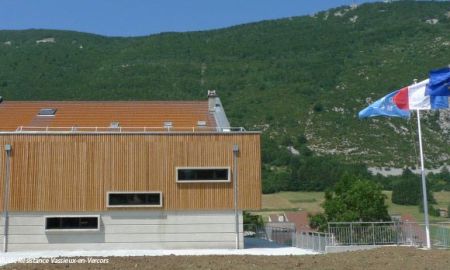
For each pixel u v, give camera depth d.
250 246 34.81
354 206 53.91
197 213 32.69
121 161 32.62
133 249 32.06
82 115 43.59
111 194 32.34
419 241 30.94
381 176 89.06
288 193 85.50
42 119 42.31
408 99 28.25
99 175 32.41
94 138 32.69
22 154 32.22
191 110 45.69
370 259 21.05
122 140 32.78
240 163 33.09
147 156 32.75
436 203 75.56
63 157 32.41
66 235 31.95
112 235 32.16
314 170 87.94
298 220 66.12
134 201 32.47
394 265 19.16
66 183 32.22
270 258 22.56
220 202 32.66
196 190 32.69
